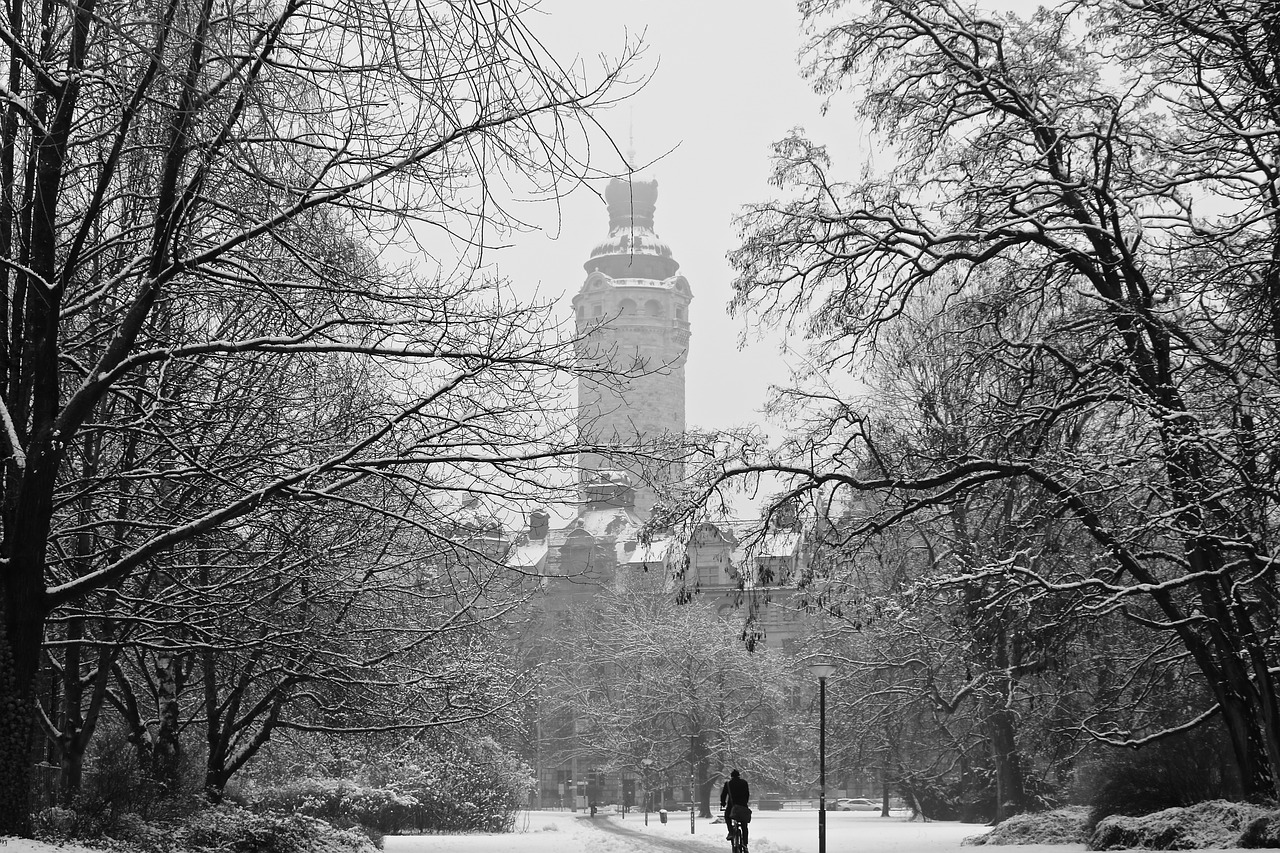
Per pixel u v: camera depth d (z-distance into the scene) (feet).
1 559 40.32
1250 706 70.49
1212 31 58.34
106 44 37.40
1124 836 74.13
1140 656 96.73
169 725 70.23
